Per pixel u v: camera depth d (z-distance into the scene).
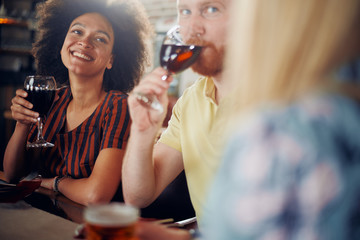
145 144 1.23
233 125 0.54
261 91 0.52
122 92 1.86
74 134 1.71
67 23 1.90
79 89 1.71
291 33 0.49
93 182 1.48
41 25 1.97
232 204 0.48
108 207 0.74
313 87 0.49
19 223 1.01
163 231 0.84
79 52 1.69
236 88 0.61
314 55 0.49
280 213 0.45
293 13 0.50
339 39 0.49
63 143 1.73
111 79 1.93
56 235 0.94
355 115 0.47
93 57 1.72
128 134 1.65
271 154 0.46
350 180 0.45
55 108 1.78
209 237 0.51
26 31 5.79
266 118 0.49
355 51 0.50
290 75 0.50
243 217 0.47
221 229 0.49
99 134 1.69
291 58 0.50
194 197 1.34
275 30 0.51
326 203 0.45
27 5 5.65
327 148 0.46
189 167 1.35
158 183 1.35
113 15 1.83
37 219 1.05
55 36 1.95
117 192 1.58
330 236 0.45
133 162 1.26
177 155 1.40
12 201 1.19
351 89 0.49
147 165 1.26
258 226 0.46
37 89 1.52
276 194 0.45
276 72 0.50
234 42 0.58
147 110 1.19
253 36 0.53
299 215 0.45
